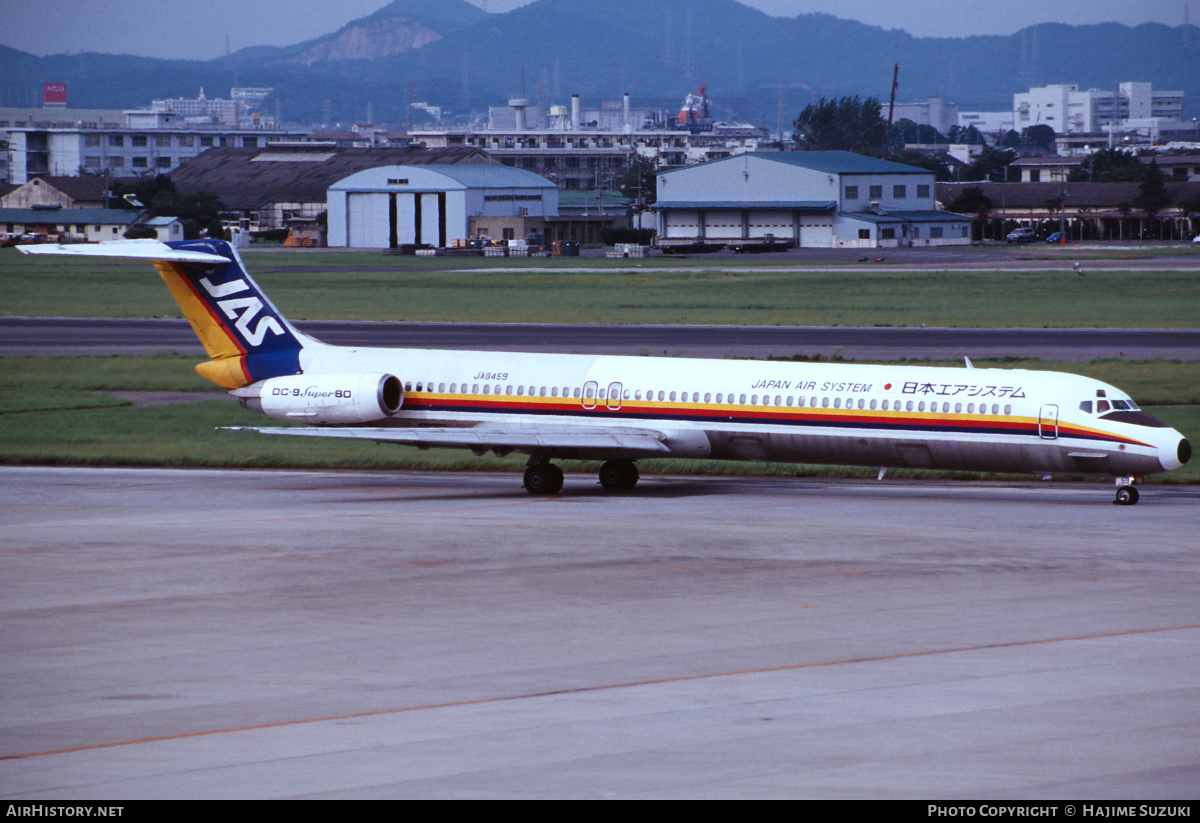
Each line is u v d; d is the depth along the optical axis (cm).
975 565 10744
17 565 11100
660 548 11594
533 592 9969
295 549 11738
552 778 5950
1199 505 14025
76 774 6088
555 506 14238
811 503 14325
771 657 8094
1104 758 6147
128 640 8675
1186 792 5659
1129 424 13650
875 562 10912
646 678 7662
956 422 14238
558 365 16012
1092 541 11750
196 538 12306
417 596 9875
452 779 5956
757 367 15312
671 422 15238
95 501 14762
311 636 8731
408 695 7362
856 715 6881
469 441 15025
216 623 9106
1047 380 14225
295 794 5775
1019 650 8188
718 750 6331
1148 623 8831
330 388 16012
